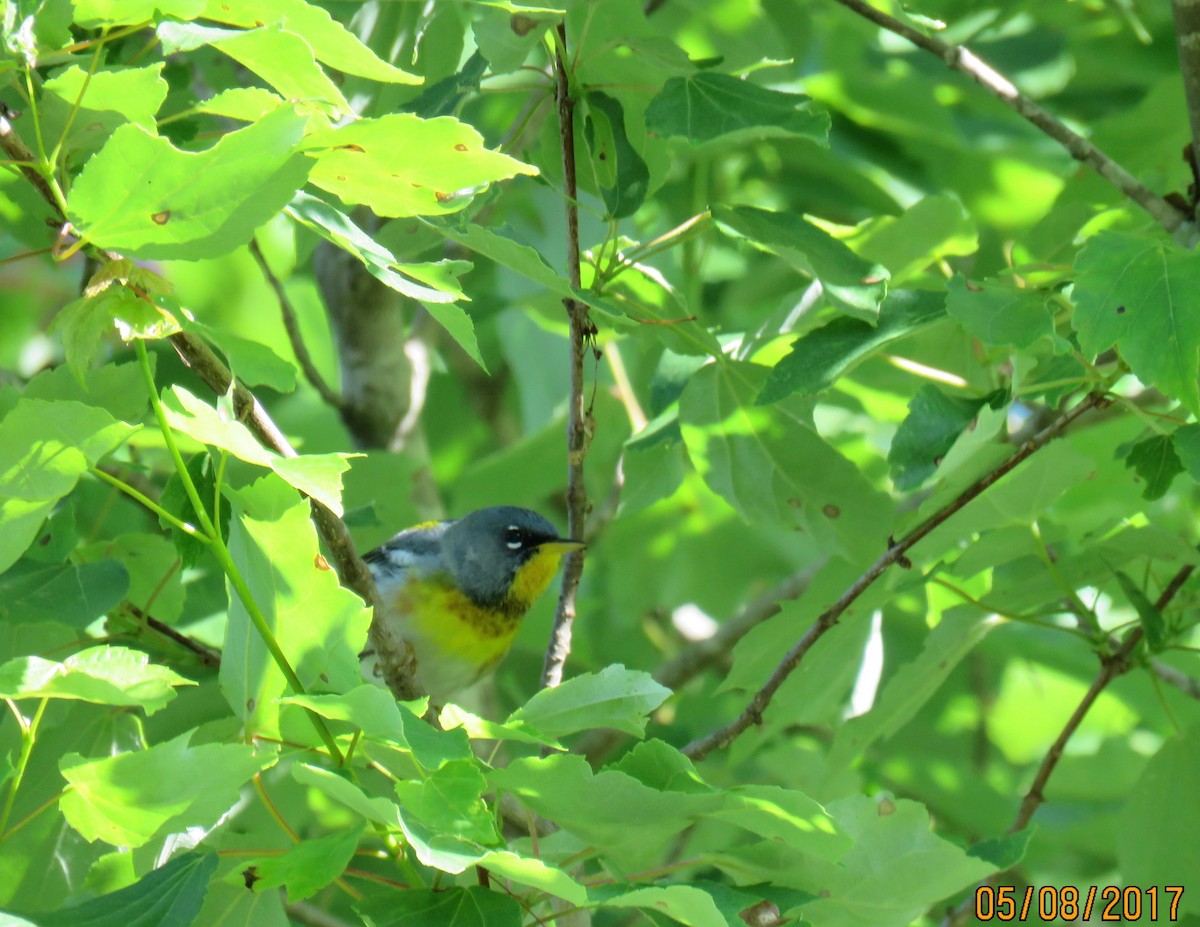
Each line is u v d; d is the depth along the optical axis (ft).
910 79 48.34
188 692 31.27
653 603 54.49
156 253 16.79
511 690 50.24
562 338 53.47
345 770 18.93
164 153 16.20
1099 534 31.71
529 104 35.94
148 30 26.84
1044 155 48.67
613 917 35.76
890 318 27.53
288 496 19.11
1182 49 28.27
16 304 64.75
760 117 25.38
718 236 47.19
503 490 50.49
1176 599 31.94
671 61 26.66
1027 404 38.06
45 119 18.85
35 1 17.74
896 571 31.81
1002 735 54.80
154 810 18.20
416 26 32.83
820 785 33.94
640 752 19.89
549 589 54.65
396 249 29.91
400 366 46.16
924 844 20.07
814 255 27.58
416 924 18.42
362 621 19.33
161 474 38.47
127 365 25.34
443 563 39.81
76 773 17.99
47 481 18.19
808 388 26.55
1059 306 26.76
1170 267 23.08
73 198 16.48
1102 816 41.81
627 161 28.04
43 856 27.71
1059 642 46.50
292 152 16.28
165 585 30.96
